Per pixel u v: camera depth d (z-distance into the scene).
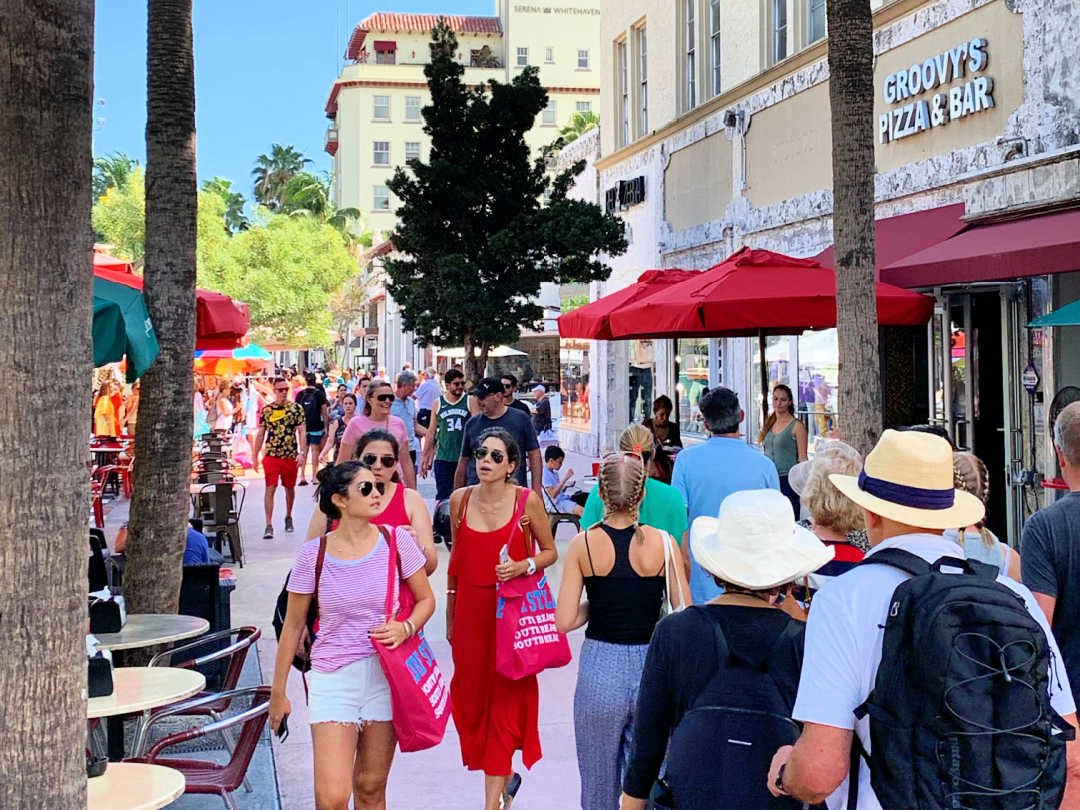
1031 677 2.38
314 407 20.08
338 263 49.38
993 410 11.46
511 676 5.15
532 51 80.75
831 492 4.23
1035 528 3.74
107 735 5.27
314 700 4.54
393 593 4.59
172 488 7.02
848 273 8.09
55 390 2.76
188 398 7.11
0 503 2.71
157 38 7.10
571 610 4.52
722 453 5.93
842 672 2.57
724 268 9.61
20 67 2.72
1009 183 10.35
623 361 23.67
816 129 14.98
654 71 21.25
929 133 12.36
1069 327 10.02
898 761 2.41
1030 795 2.34
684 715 3.17
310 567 4.61
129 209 43.81
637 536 4.53
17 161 2.72
